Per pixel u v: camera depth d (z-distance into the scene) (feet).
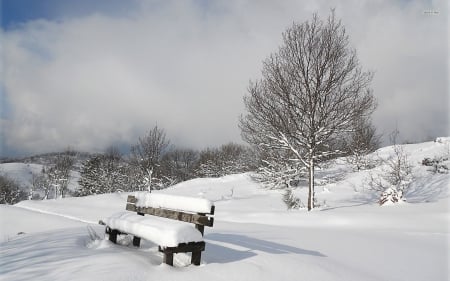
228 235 23.24
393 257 20.03
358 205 50.16
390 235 28.66
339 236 26.86
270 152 78.28
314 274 13.93
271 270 13.71
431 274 16.76
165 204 17.02
